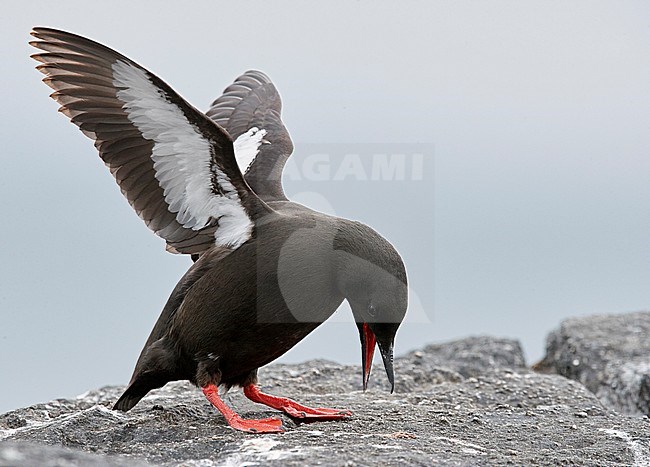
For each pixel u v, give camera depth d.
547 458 10.85
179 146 11.44
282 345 11.80
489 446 11.27
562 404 14.16
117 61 10.89
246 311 11.42
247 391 12.70
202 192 11.72
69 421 12.22
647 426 12.72
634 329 20.19
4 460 7.85
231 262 11.48
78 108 11.48
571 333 20.02
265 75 15.62
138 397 12.34
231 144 11.23
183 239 12.11
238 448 10.73
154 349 11.97
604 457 11.23
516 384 15.15
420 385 16.23
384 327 11.60
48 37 10.98
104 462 8.23
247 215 11.70
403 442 10.96
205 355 11.70
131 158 11.70
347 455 10.13
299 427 11.95
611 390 17.50
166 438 11.54
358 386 15.62
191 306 11.62
